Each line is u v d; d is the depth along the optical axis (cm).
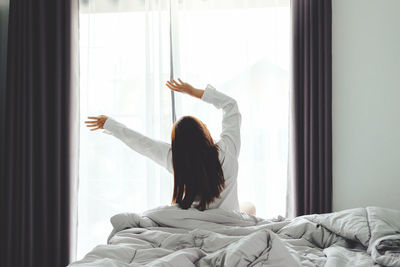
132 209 274
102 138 276
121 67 276
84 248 275
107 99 277
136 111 276
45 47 264
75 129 268
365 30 264
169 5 271
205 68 272
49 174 264
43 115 261
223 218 150
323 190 255
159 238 135
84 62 279
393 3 262
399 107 262
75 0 270
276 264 101
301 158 258
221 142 166
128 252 123
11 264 256
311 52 255
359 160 263
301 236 153
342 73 265
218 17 272
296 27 258
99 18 277
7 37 278
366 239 143
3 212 257
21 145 261
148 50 271
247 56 268
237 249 104
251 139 267
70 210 262
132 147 172
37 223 261
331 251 130
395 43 262
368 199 262
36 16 267
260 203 266
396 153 261
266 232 112
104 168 276
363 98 264
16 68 264
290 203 260
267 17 269
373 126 263
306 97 255
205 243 127
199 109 270
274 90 268
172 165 162
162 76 271
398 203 260
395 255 123
